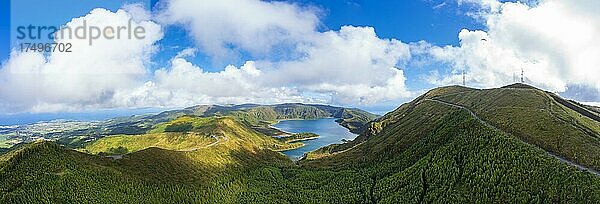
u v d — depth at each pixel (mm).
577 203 156250
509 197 174375
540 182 174125
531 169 183875
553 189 166625
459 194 193500
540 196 167500
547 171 178375
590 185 161625
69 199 190500
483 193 184625
